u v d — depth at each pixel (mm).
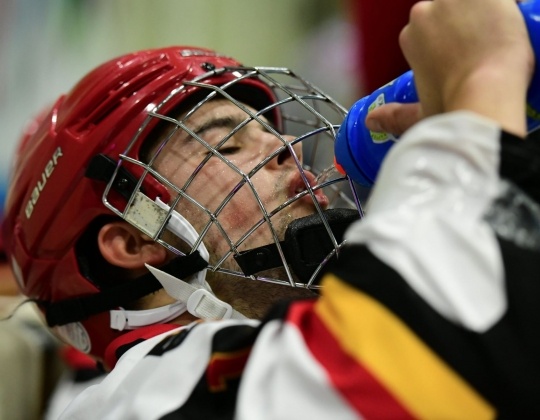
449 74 1938
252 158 2945
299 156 3018
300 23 7367
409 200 1716
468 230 1640
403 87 2309
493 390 1563
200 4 7164
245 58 7379
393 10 3959
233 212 2852
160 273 2783
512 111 1797
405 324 1605
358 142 2439
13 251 3258
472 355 1573
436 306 1604
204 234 2738
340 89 6766
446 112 1914
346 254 1808
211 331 2160
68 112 3025
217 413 1987
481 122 1725
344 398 1608
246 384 1712
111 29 6965
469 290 1610
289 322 1777
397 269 1640
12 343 4520
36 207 3039
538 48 1926
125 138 2852
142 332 2832
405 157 1772
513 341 1574
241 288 2865
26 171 3160
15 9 6719
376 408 1581
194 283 2797
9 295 4988
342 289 1722
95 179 2850
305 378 1648
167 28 7121
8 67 6750
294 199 2689
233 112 3014
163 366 2193
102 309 2932
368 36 4094
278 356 1729
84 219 2918
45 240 3037
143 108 2885
